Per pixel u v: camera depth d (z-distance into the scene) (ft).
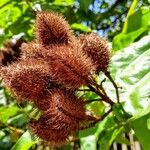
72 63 0.77
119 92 0.81
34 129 0.79
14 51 1.08
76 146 1.49
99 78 0.85
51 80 0.79
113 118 0.79
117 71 0.84
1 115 1.22
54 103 0.77
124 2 1.70
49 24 0.83
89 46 0.81
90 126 0.79
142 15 0.93
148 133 0.74
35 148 1.38
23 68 0.79
